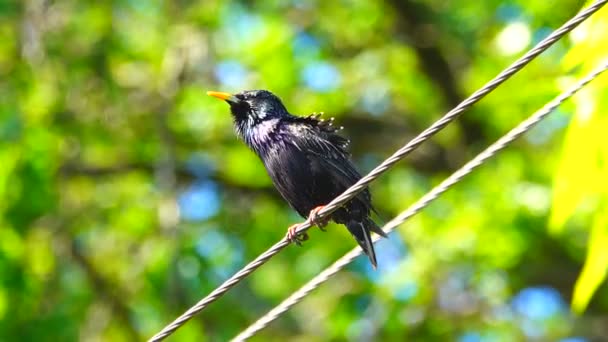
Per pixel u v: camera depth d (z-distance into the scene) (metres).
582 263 16.25
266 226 18.30
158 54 17.86
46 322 15.20
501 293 16.50
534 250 16.30
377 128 18.20
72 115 16.78
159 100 16.84
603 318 16.86
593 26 9.30
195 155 18.44
